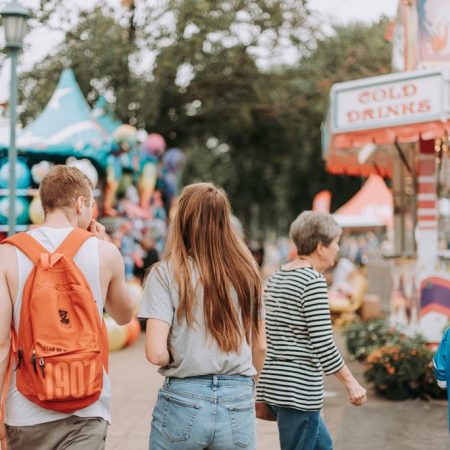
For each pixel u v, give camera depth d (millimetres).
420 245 8562
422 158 8594
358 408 6867
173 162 14680
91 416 2828
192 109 18016
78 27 14039
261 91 17312
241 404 2844
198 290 2857
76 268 2820
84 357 2701
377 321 10008
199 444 2783
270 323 3666
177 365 2848
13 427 2809
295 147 21859
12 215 8914
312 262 3826
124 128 12594
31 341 2742
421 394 7148
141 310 2902
